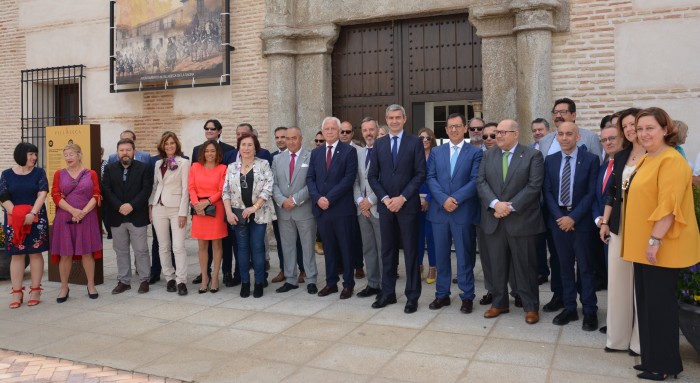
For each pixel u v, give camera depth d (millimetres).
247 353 4512
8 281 7492
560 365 4105
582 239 4953
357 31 9398
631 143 4195
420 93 9000
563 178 5082
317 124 9406
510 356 4301
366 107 9359
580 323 5090
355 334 4906
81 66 11070
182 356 4488
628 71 7520
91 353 4621
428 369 4082
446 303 5695
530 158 5109
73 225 6273
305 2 9406
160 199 6566
